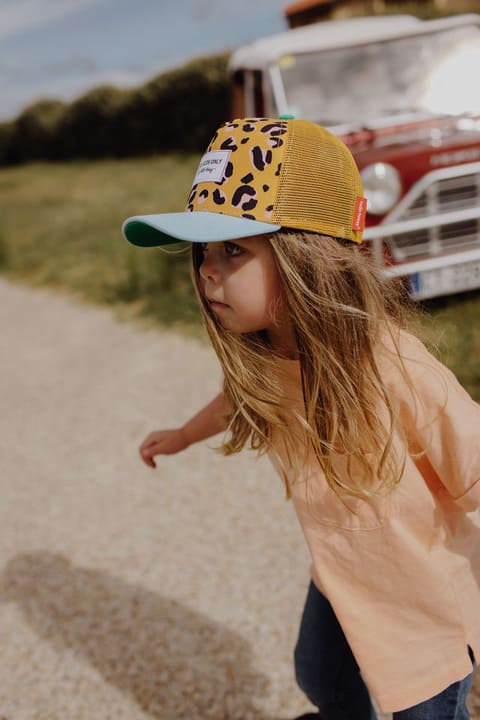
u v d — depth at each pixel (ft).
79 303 23.91
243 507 10.23
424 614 4.39
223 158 4.05
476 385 12.07
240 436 4.92
